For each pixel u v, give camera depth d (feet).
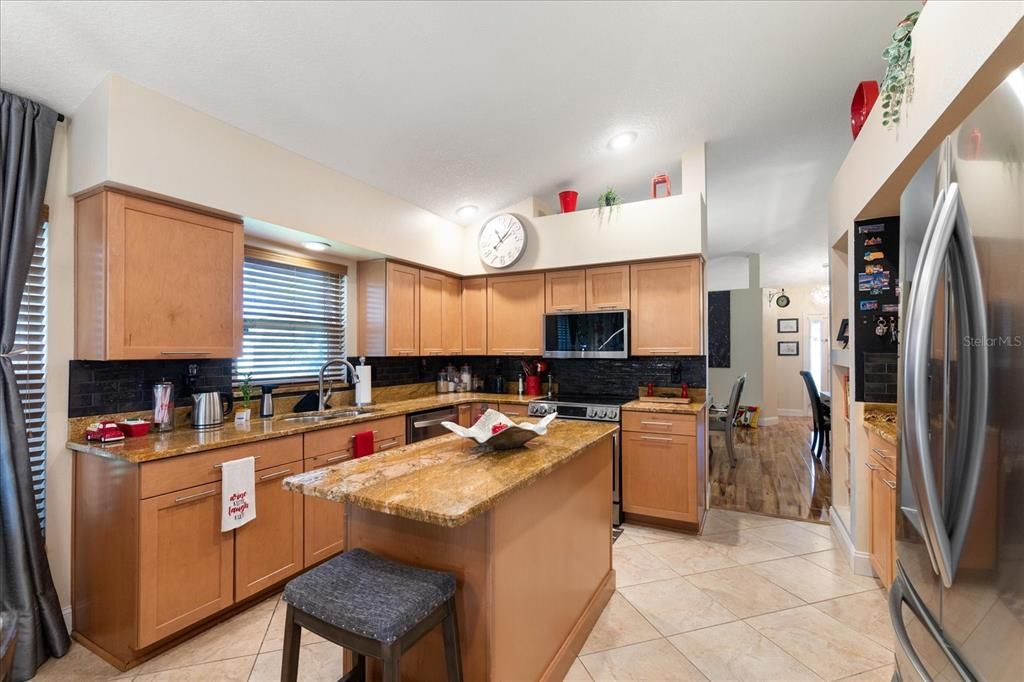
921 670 3.41
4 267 6.36
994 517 2.61
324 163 9.87
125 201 6.97
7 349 6.31
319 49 7.07
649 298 12.40
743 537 10.59
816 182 14.17
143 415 7.98
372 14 6.62
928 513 3.13
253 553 7.55
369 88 8.12
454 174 11.56
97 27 6.00
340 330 12.08
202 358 8.39
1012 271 2.46
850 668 6.13
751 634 6.89
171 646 6.70
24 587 6.26
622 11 7.15
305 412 10.67
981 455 2.72
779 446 20.21
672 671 6.13
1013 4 3.42
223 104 7.70
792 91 9.41
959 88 4.30
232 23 6.37
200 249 7.89
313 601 4.16
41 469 6.93
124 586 6.38
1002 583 2.55
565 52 7.86
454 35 7.21
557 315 13.34
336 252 11.24
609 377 13.97
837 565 9.11
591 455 7.40
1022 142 2.37
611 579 8.07
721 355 25.08
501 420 6.66
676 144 11.32
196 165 7.61
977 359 2.75
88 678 6.20
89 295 7.04
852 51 8.30
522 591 5.28
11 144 6.47
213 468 7.02
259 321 10.18
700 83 9.00
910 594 3.70
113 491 6.55
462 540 4.83
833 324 11.02
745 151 12.06
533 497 5.57
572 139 10.64
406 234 12.22
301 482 4.85
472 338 14.84
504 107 9.21
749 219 17.43
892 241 8.48
